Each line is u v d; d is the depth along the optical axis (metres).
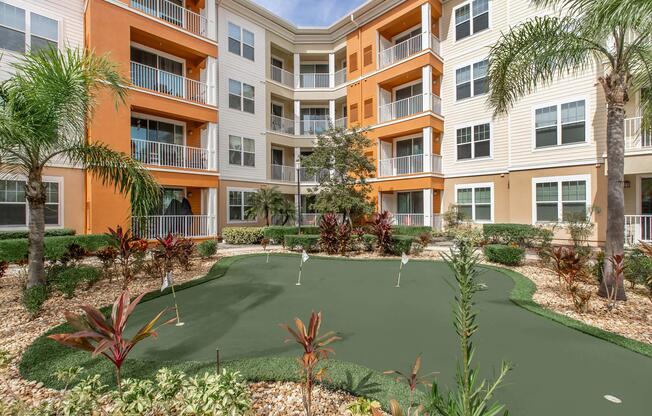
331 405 2.88
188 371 3.34
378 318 5.20
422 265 10.00
